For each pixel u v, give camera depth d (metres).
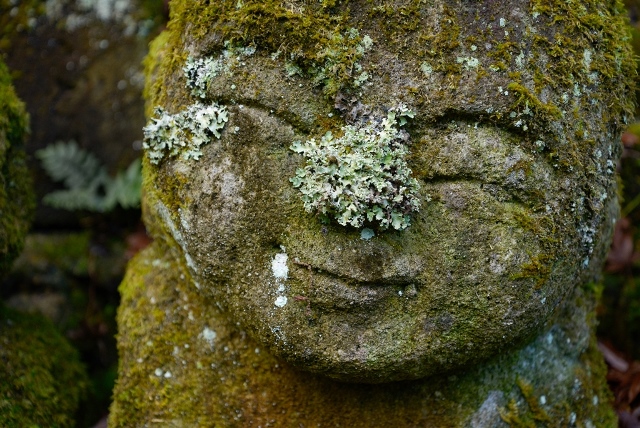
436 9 1.30
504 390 1.54
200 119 1.41
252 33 1.34
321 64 1.32
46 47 2.49
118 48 2.51
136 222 2.58
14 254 1.88
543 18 1.32
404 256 1.33
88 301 2.52
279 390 1.56
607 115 1.41
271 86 1.35
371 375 1.39
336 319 1.35
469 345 1.38
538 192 1.32
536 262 1.33
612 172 1.47
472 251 1.32
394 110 1.31
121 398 1.66
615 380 1.96
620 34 1.43
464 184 1.32
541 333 1.57
